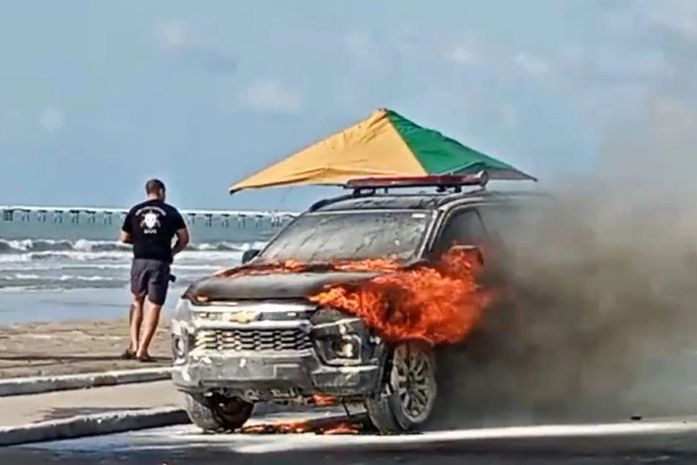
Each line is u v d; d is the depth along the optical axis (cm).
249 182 4775
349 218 3475
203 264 14862
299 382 3050
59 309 8756
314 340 3045
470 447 2969
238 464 2816
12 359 4816
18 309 8725
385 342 3078
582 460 2792
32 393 3959
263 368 3061
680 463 2764
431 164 4622
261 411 3738
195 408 3306
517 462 2772
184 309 3177
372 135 4781
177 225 4775
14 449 3086
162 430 3431
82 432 3322
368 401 3111
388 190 3694
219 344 3109
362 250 3362
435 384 3228
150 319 4741
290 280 3109
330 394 3058
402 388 3134
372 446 3005
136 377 4294
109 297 9994
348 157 4716
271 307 3064
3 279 12144
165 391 4000
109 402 3719
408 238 3347
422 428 3198
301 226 3506
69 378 4091
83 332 6131
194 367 3134
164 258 4747
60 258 15850
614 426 3312
